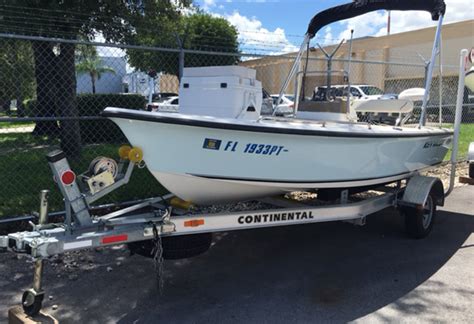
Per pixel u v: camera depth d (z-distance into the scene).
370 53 26.05
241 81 4.11
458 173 9.10
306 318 3.39
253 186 3.99
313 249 4.88
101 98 12.74
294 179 4.11
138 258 4.52
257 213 3.97
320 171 4.25
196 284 3.98
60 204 6.13
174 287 3.92
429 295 3.79
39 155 9.88
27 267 4.27
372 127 4.84
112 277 4.09
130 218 3.53
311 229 5.56
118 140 11.33
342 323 3.33
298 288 3.91
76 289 3.84
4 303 3.57
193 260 4.55
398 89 23.88
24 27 8.50
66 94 8.70
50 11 8.33
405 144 5.11
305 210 4.24
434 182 5.16
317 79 5.83
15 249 3.10
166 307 3.55
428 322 3.35
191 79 4.36
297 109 5.89
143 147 3.42
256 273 4.23
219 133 3.54
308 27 5.89
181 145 3.50
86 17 8.98
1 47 9.97
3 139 12.53
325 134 4.00
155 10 9.91
